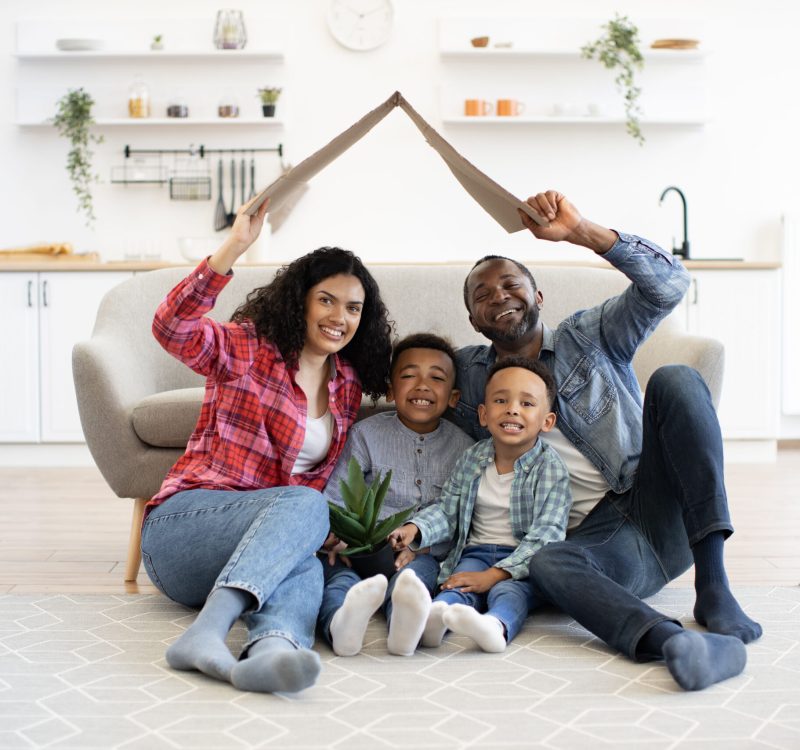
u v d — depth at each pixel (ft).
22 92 15.84
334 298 6.42
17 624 6.21
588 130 16.08
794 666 5.20
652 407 6.09
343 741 4.19
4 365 14.42
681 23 16.08
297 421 6.36
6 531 9.71
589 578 5.51
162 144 15.98
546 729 4.33
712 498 5.77
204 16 15.89
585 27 15.89
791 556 8.33
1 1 15.85
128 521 10.27
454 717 4.48
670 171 16.19
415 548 6.53
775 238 16.33
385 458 6.97
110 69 15.88
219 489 6.21
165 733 4.27
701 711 4.54
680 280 6.48
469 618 5.32
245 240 5.82
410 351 7.09
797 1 16.22
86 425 7.72
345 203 16.06
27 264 14.30
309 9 15.87
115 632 6.00
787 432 16.48
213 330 6.17
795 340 16.12
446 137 16.02
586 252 16.02
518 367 6.51
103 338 8.30
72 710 4.56
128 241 15.94
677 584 7.31
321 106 15.96
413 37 15.92
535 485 6.41
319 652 5.55
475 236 16.07
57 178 15.96
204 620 5.16
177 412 7.64
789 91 16.26
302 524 5.56
